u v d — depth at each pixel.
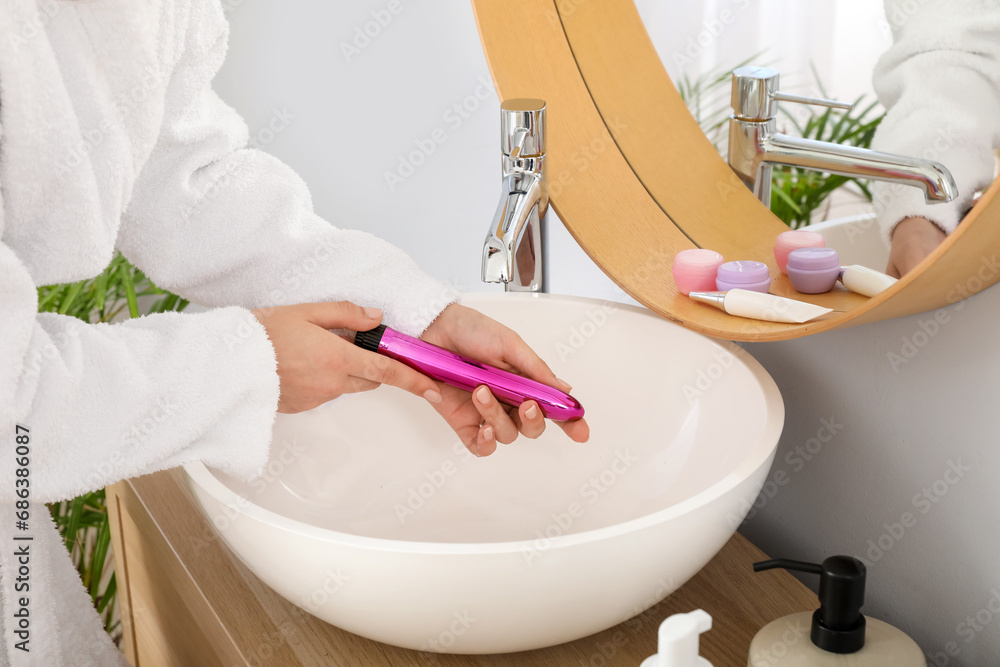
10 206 0.57
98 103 0.58
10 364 0.51
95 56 0.58
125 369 0.55
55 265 0.60
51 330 0.56
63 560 0.69
